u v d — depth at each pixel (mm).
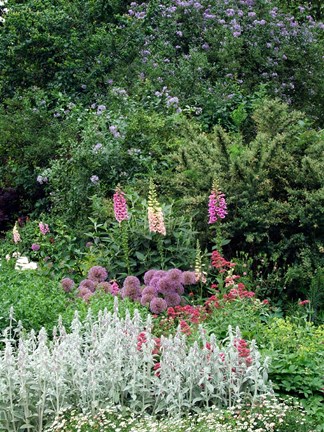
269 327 7684
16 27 16094
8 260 10344
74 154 11820
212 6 17188
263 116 11031
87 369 6031
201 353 6133
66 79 15523
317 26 17438
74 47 15750
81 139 13445
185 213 9898
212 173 9922
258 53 16172
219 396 6008
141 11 16938
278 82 16109
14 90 16312
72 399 6105
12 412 5828
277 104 11008
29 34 15883
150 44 16266
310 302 8953
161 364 6090
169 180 10859
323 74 16203
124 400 6176
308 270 9141
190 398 5988
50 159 13422
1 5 18281
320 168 9812
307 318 8883
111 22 16812
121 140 11977
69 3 16625
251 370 6020
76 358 6055
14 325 7113
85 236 10570
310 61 16438
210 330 7246
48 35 15656
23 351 5934
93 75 15328
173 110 13484
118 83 14961
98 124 12562
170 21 16625
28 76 16109
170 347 6094
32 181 14133
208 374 6086
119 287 9164
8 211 14602
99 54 15773
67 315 7445
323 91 16141
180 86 15008
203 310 7648
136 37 16031
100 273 8977
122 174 11688
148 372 6117
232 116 13086
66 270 9898
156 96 13961
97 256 9547
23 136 14281
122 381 6109
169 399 5930
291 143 10508
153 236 9156
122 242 9227
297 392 6566
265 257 9492
